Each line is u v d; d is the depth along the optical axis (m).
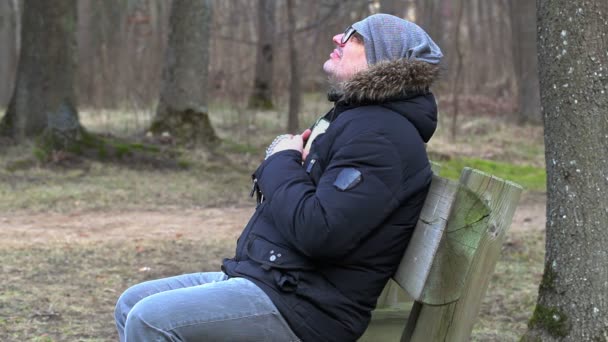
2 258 6.60
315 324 2.62
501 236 2.70
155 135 14.09
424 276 2.54
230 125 16.16
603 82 3.39
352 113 2.66
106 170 12.02
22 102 12.59
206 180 11.93
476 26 27.41
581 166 3.44
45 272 6.11
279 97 18.80
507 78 22.94
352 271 2.64
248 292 2.61
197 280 3.07
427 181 2.64
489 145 15.88
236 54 19.78
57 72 12.52
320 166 2.68
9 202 9.91
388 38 2.76
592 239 3.45
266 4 18.58
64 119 12.53
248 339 2.59
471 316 2.73
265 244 2.68
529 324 3.72
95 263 6.56
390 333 3.04
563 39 3.44
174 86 14.21
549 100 3.53
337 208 2.50
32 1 12.62
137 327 2.56
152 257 6.94
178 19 14.17
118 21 22.92
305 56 17.70
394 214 2.64
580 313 3.49
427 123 2.70
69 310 5.01
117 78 19.53
